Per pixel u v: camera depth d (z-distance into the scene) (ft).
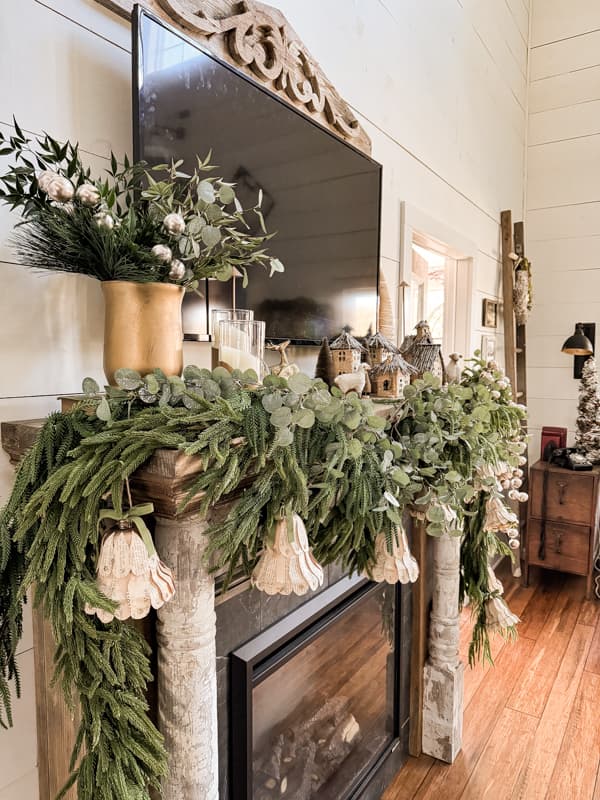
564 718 6.42
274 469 2.35
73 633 2.13
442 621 5.75
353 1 5.61
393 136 6.45
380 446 2.99
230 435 2.19
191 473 2.12
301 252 4.48
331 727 4.68
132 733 2.15
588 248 11.43
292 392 2.35
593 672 7.38
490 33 9.54
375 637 5.21
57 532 2.03
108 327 2.49
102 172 3.11
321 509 2.64
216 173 3.57
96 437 2.09
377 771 5.18
